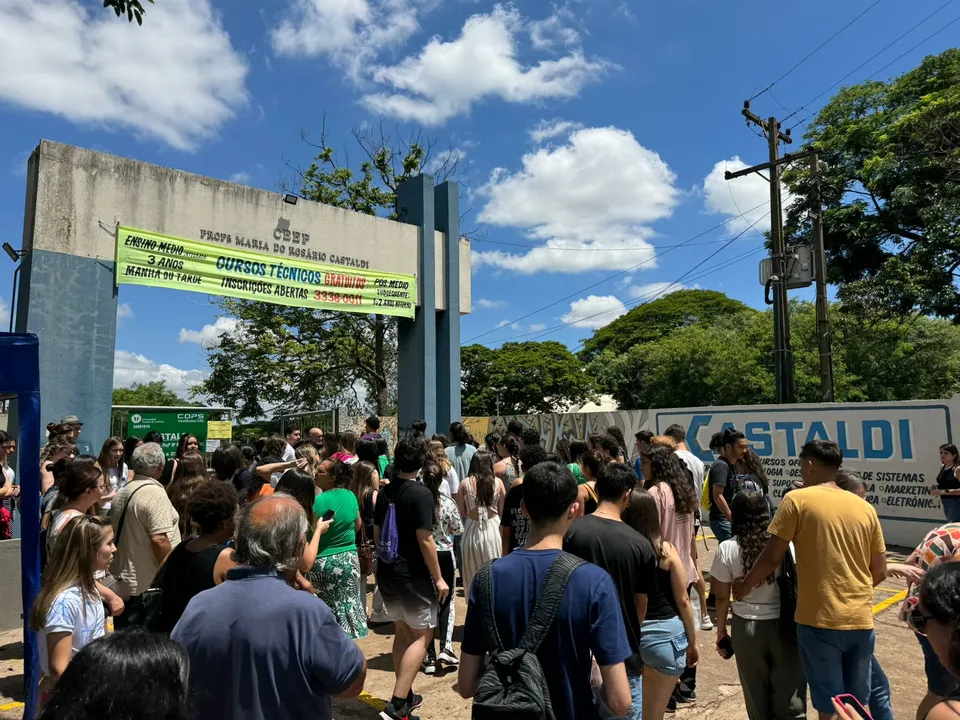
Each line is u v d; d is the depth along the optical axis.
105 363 9.33
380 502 4.27
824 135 22.66
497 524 5.50
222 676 1.86
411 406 13.77
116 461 5.75
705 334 34.31
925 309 19.70
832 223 22.12
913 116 18.91
